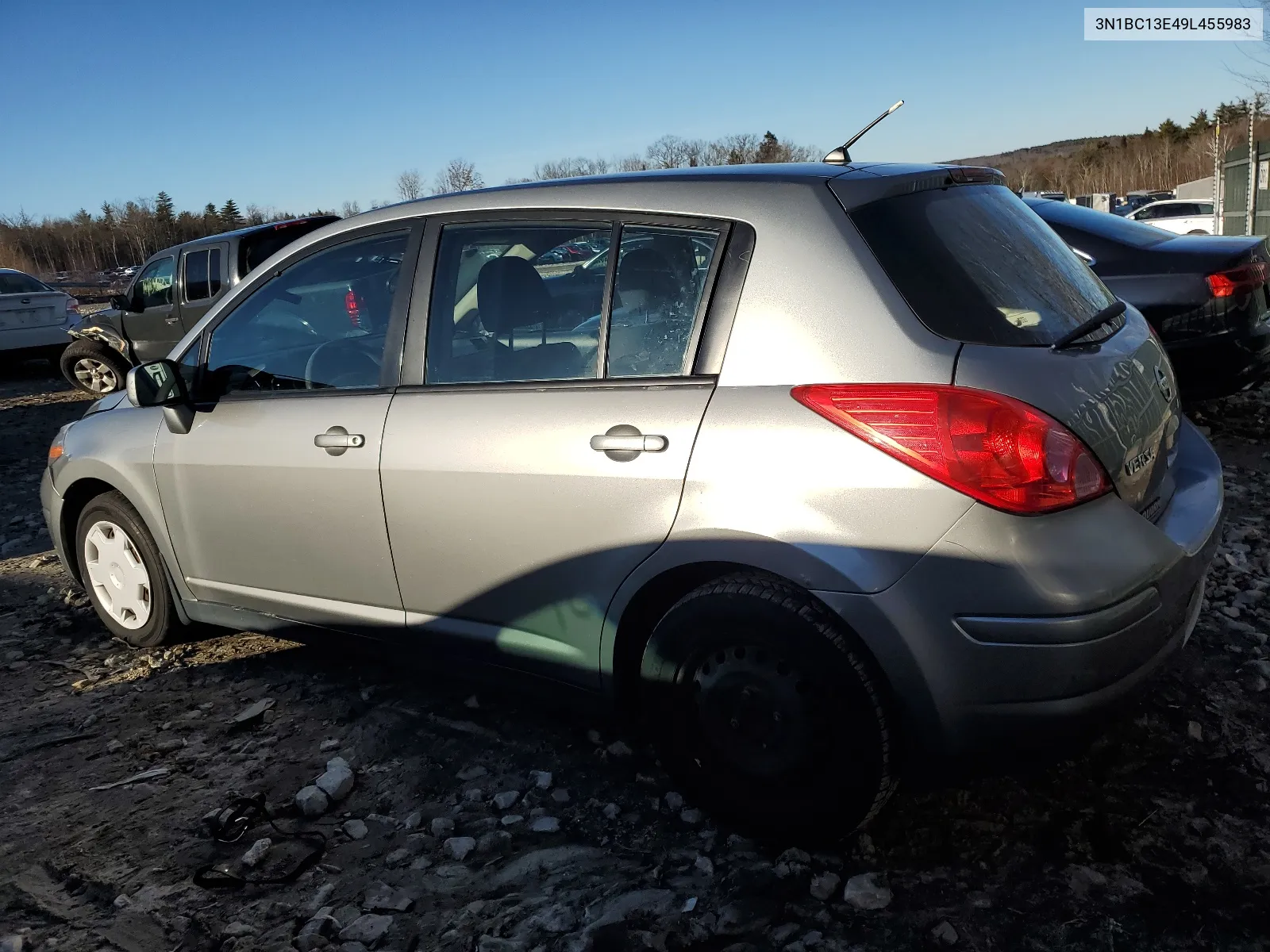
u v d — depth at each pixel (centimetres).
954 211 275
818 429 241
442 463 303
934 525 228
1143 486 260
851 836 261
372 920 248
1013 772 249
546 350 294
